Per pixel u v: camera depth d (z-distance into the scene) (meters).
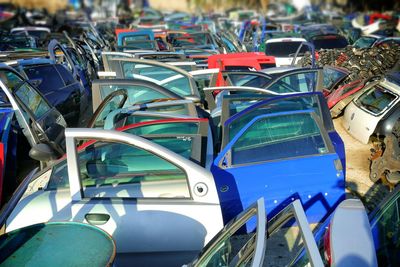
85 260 3.31
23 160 7.82
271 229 3.23
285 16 36.00
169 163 4.77
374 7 41.03
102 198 4.53
